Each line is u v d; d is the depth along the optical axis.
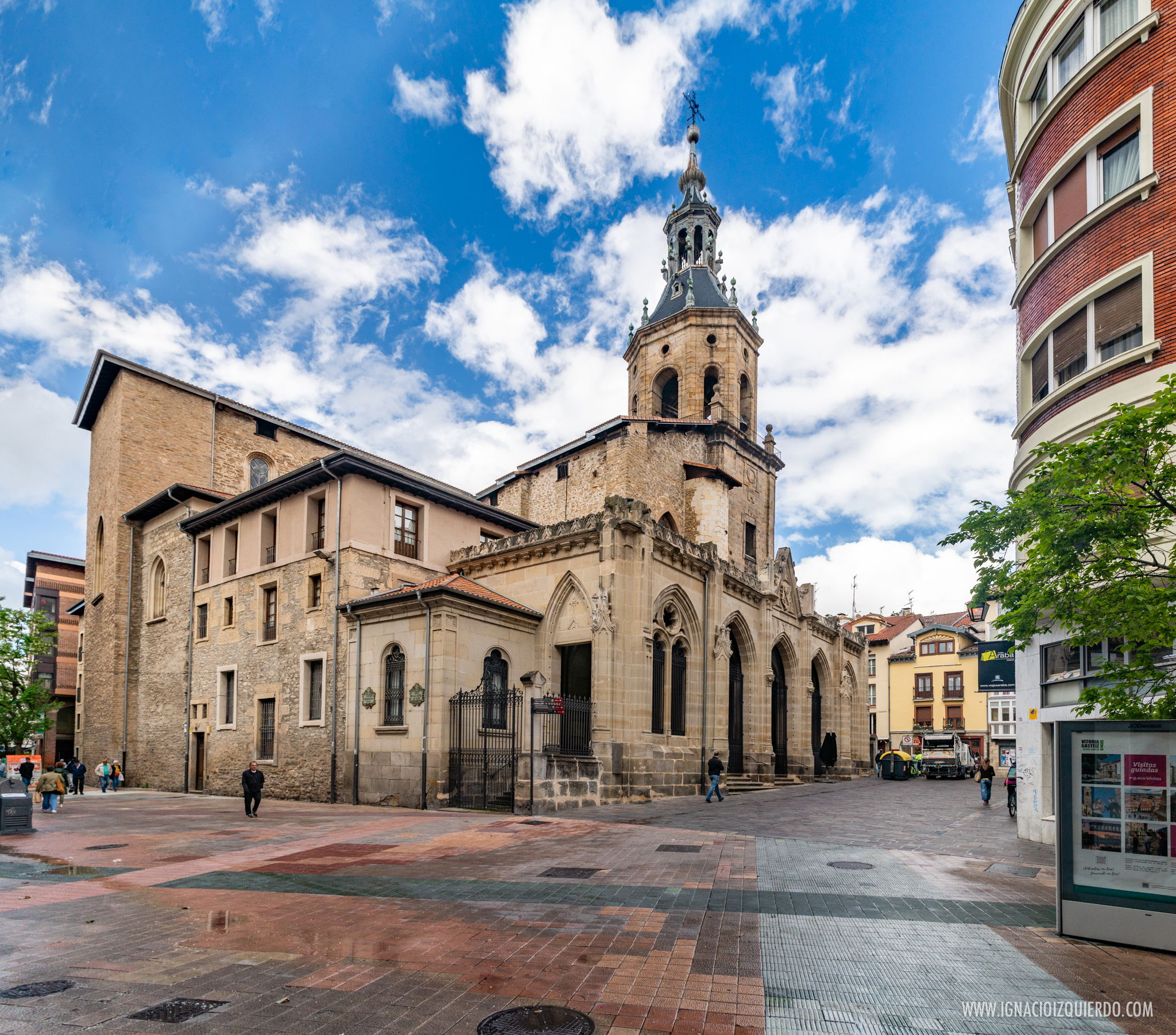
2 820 15.74
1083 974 6.64
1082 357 14.98
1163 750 7.53
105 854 13.06
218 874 11.05
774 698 35.34
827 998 6.01
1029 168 17.11
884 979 6.43
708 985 6.27
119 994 6.04
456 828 15.81
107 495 38.38
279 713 26.42
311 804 23.52
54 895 9.71
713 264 52.09
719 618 28.30
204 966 6.77
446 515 28.41
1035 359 16.81
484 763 19.77
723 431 43.03
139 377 38.06
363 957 6.99
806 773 35.31
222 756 29.12
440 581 23.73
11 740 33.50
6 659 33.28
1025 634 9.62
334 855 12.61
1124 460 8.71
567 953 7.12
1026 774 15.38
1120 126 14.60
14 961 6.91
